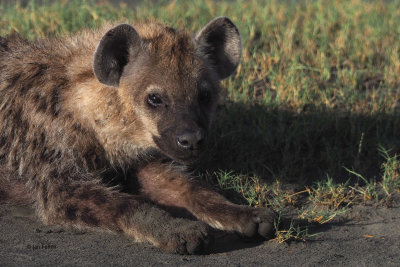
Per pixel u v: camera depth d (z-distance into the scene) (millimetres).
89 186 8055
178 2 15750
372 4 17062
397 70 12922
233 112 11062
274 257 7309
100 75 7738
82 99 8125
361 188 9422
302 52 13586
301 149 10516
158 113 7781
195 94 7848
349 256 7398
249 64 12844
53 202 7930
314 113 11195
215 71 8609
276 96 11773
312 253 7445
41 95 8312
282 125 10727
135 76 7918
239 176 9406
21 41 9133
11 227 7938
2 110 8516
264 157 10156
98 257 7109
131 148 8430
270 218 7625
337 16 15773
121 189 8781
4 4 16156
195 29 14195
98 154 8438
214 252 7469
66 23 14016
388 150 9977
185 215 8203
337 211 8688
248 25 14641
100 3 15734
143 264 6957
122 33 7777
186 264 7004
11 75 8570
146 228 7418
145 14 14953
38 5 15977
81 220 7754
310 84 12344
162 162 8828
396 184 9391
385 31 15000
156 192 8578
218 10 15891
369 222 8453
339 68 13172
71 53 8477
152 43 7988
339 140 10711
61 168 8180
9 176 8516
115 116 8070
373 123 11094
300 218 8422
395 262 7238
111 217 7648
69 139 8227
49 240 7590
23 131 8406
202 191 8289
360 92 12258
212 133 10469
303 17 16016
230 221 7754
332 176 9719
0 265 6703
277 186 9250
